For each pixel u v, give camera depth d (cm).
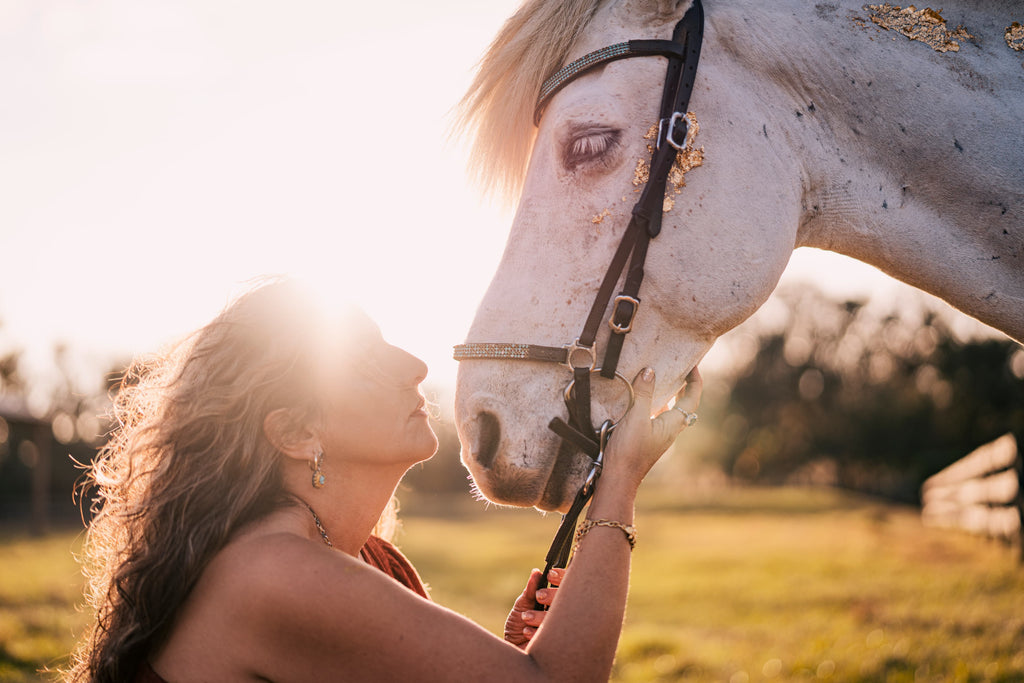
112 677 143
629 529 154
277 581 136
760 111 187
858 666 545
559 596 147
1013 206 187
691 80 181
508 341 176
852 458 4938
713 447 5959
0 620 710
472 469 177
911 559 1255
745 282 179
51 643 634
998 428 3662
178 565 142
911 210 193
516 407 173
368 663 136
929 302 4288
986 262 191
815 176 192
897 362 4778
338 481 159
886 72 190
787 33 192
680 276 176
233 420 150
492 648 139
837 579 1101
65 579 1016
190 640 139
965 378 3897
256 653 137
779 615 873
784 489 5334
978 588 857
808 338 5584
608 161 179
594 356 170
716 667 628
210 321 164
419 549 1770
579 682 140
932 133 189
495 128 204
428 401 214
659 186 175
